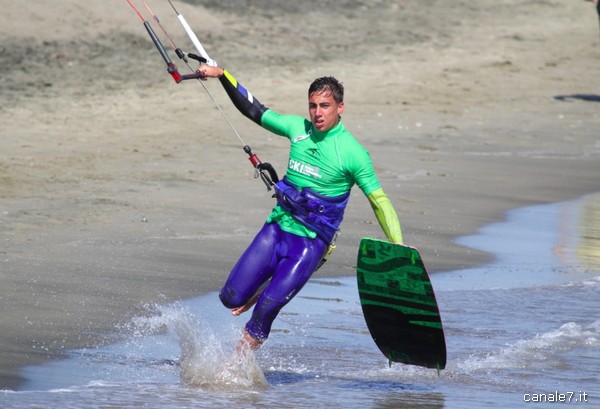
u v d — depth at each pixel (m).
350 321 29.70
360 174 23.64
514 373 26.03
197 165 51.62
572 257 39.00
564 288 34.62
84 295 29.53
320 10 101.06
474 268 36.78
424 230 41.72
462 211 45.84
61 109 64.25
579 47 102.62
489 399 23.84
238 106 24.86
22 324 26.50
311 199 23.81
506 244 40.56
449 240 40.53
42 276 31.08
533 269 36.97
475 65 90.75
